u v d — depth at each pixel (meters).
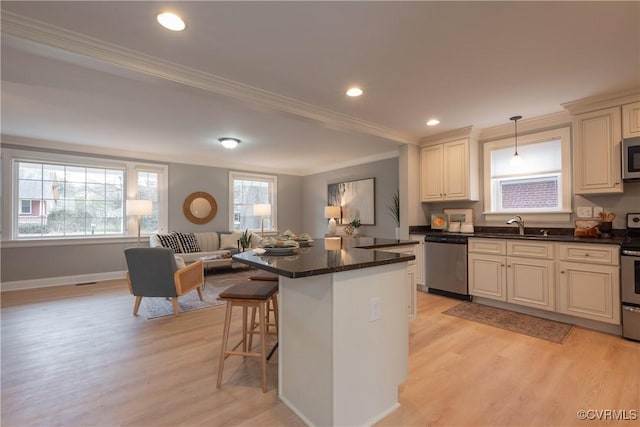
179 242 5.51
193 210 6.07
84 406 1.74
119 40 1.96
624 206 3.08
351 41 2.00
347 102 3.06
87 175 5.06
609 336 2.67
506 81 2.60
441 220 4.37
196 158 6.07
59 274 4.78
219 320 3.19
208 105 3.17
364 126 3.74
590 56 2.19
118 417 1.64
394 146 5.04
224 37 1.94
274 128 4.02
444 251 3.94
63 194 4.86
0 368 2.17
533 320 3.09
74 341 2.64
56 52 1.87
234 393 1.88
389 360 1.72
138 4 1.62
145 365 2.22
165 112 3.39
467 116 3.52
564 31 1.89
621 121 2.85
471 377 2.02
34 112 3.38
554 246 3.02
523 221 3.79
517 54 2.16
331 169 6.91
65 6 1.63
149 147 5.12
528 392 1.85
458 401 1.77
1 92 2.84
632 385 1.91
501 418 1.62
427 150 4.45
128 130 4.10
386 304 1.71
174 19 1.75
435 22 1.80
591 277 2.79
